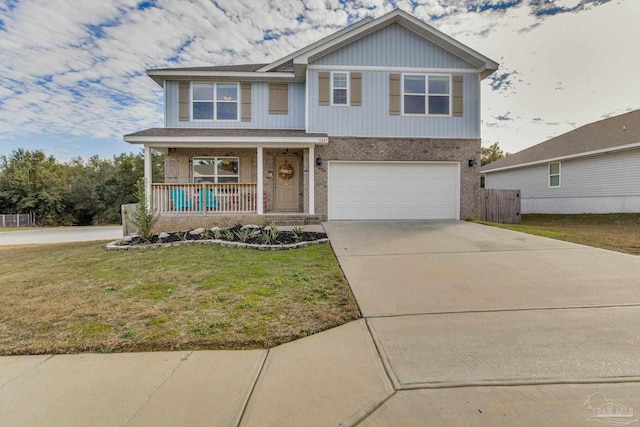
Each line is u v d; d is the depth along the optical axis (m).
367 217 11.67
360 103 11.52
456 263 5.77
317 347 2.96
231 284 4.69
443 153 11.70
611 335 3.10
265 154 12.44
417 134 11.64
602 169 15.68
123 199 31.25
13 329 3.35
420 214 11.77
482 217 13.48
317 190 11.48
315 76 11.45
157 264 5.99
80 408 2.16
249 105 12.39
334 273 5.23
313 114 11.46
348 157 11.52
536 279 4.83
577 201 16.94
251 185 11.17
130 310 3.78
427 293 4.33
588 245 7.06
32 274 5.58
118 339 3.10
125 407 2.16
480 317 3.56
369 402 2.19
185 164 12.31
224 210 11.27
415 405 2.15
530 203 19.88
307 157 11.80
